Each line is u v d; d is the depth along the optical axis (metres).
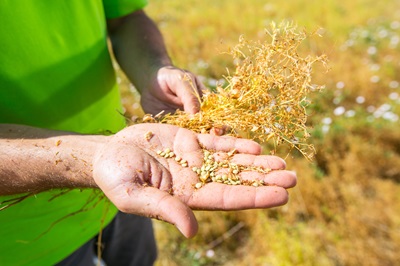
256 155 0.42
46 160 0.39
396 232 1.04
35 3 0.46
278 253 0.96
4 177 0.39
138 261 0.74
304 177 1.16
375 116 1.47
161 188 0.37
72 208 0.54
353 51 2.03
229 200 0.36
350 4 2.71
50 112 0.50
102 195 0.49
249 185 0.39
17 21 0.44
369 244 1.02
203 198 0.37
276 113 0.47
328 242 1.02
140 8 0.62
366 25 2.38
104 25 0.57
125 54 0.60
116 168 0.36
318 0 2.73
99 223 0.60
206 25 2.44
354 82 1.64
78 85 0.52
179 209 0.33
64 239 0.56
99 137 0.41
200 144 0.42
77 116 0.54
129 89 1.64
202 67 1.82
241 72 0.49
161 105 0.55
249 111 0.49
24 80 0.46
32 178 0.39
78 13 0.50
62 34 0.49
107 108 0.59
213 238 1.08
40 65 0.47
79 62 0.52
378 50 2.03
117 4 0.59
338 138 1.33
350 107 1.56
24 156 0.39
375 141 1.37
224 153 0.42
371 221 1.08
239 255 1.05
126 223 0.68
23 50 0.45
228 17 2.49
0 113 0.47
